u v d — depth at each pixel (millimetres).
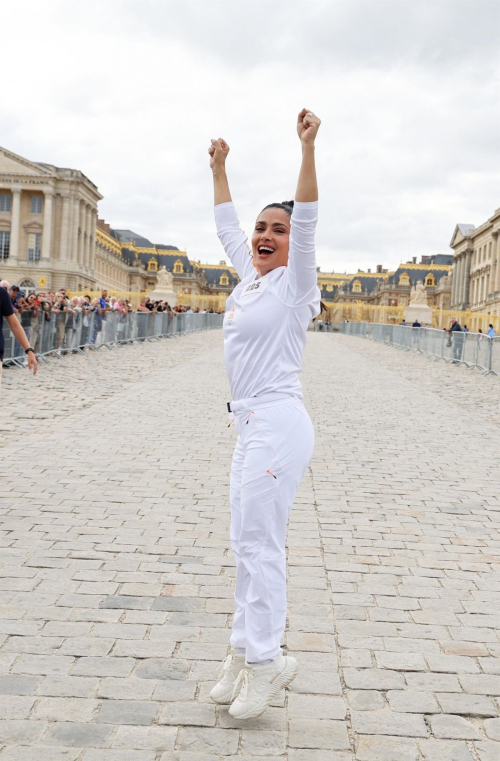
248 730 2943
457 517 6152
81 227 98688
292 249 2918
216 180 3652
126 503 6148
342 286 153500
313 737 2912
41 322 18328
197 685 3279
